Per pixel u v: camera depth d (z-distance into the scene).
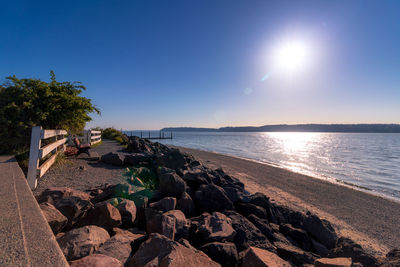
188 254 2.45
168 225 3.21
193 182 6.18
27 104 6.96
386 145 57.88
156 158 8.36
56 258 1.60
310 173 16.61
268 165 18.80
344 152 36.38
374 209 8.45
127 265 2.28
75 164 7.66
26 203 2.61
